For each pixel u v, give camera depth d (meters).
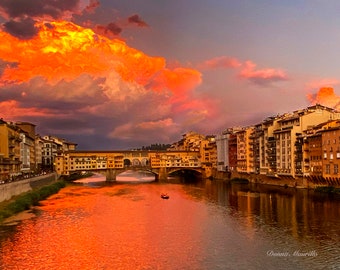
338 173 124.00
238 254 61.97
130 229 81.19
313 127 143.38
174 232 77.75
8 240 72.50
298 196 123.12
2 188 103.38
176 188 167.62
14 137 155.25
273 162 166.62
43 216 96.38
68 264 58.94
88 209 107.44
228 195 135.12
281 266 56.12
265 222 84.38
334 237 70.12
